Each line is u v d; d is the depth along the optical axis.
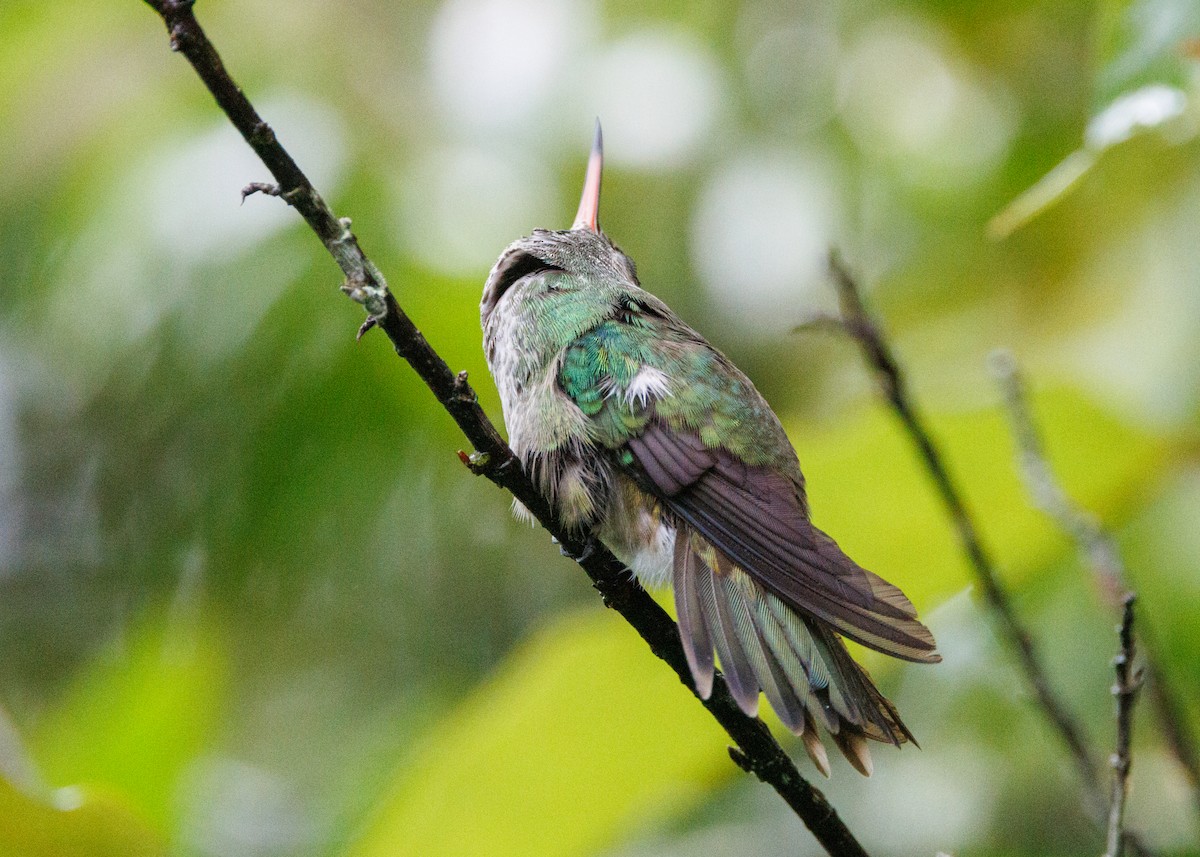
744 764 5.38
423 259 9.71
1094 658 9.22
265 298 10.30
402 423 10.62
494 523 11.23
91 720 7.94
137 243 10.43
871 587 5.67
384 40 10.54
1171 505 8.98
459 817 6.34
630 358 6.65
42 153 10.89
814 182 10.78
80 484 11.45
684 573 5.96
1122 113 6.06
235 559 10.96
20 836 6.16
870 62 11.16
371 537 10.87
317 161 10.08
